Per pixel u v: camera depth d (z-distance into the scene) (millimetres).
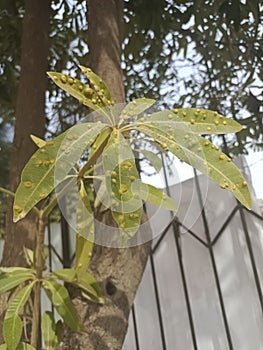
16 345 401
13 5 1098
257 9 938
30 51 776
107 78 579
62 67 1171
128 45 1089
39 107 735
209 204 870
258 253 807
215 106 1081
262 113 1016
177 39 1114
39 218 483
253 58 1041
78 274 455
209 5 968
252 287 794
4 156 1097
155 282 874
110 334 445
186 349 825
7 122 1131
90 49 624
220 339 801
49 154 357
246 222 831
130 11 1030
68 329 470
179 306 853
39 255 471
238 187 369
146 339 862
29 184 350
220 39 1060
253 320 781
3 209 824
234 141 990
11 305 427
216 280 824
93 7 647
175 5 1009
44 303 888
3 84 1119
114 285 468
